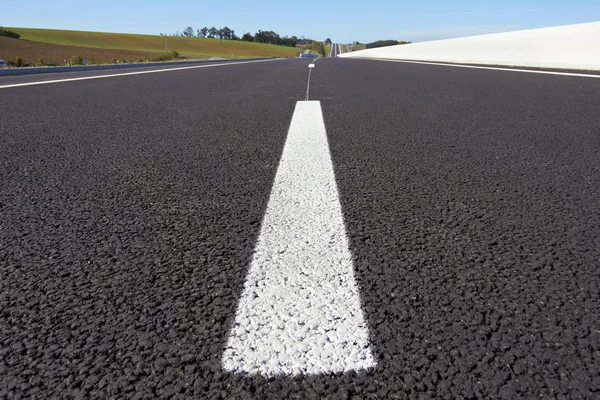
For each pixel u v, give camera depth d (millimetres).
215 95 5262
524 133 2742
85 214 1365
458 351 719
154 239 1172
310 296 877
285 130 2904
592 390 642
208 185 1684
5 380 665
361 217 1336
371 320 797
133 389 643
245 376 664
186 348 728
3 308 850
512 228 1247
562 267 1011
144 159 2107
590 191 1594
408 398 623
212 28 132750
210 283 934
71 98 4902
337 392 632
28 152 2254
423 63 17281
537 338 754
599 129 2846
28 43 51406
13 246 1128
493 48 13602
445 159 2100
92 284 936
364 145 2430
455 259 1048
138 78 8711
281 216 1345
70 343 746
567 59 9938
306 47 154000
